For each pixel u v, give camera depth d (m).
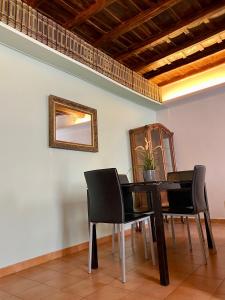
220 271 1.82
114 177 1.88
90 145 3.25
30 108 2.60
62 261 2.40
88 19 2.93
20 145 2.43
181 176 2.98
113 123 3.82
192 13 2.93
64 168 2.86
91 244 2.05
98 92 3.62
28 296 1.61
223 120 4.05
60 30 2.74
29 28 2.38
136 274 1.89
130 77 3.86
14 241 2.22
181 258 2.18
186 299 1.42
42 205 2.53
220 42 3.57
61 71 3.06
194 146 4.34
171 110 4.71
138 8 2.80
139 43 3.46
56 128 2.81
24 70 2.61
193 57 3.89
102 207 1.98
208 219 2.44
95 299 1.50
